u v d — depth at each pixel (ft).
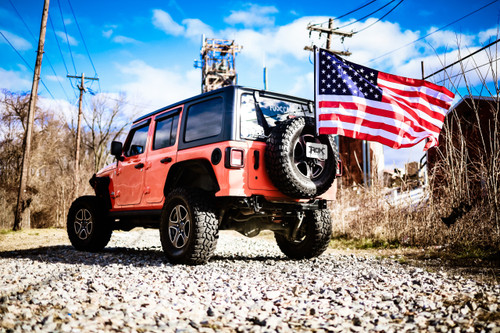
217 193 14.70
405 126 17.04
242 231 17.61
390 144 16.79
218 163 14.84
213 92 16.20
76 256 19.65
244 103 15.51
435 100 17.74
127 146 21.22
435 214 23.27
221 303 9.47
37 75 55.47
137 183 19.40
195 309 8.91
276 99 16.75
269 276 13.04
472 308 8.45
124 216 20.34
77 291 10.48
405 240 24.50
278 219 18.15
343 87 16.87
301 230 19.11
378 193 29.45
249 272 13.98
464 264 15.65
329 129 16.06
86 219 22.29
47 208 75.25
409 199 26.18
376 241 26.53
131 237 36.81
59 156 111.24
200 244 15.19
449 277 12.28
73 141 125.39
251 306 9.07
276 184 14.87
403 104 17.24
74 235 22.72
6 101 94.68
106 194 21.88
